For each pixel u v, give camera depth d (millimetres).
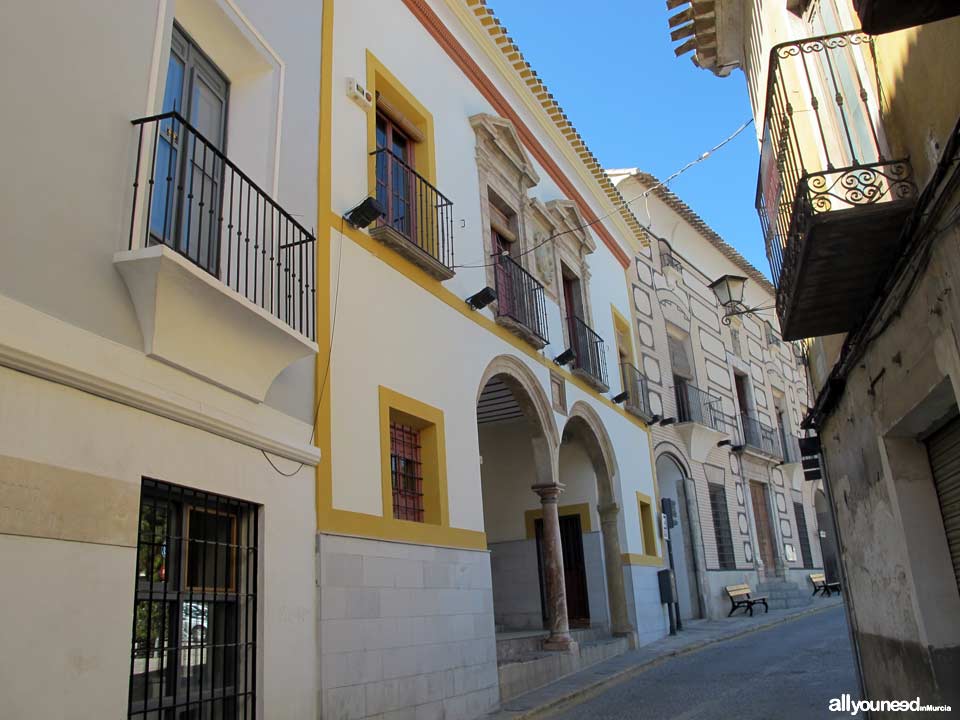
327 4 8773
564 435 15688
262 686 5785
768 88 5945
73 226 4691
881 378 6000
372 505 7699
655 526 17688
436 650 8312
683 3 9555
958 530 5555
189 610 5430
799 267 5434
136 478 4887
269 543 6164
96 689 4332
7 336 4098
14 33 4480
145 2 5602
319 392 7223
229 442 5879
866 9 3871
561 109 15391
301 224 7473
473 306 10820
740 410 26562
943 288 4465
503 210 13156
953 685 5438
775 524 25734
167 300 5078
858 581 7648
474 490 9977
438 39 11539
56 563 4219
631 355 18469
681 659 13672
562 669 11750
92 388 4613
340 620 6840
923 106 4590
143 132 5293
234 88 7238
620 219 19125
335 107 8523
